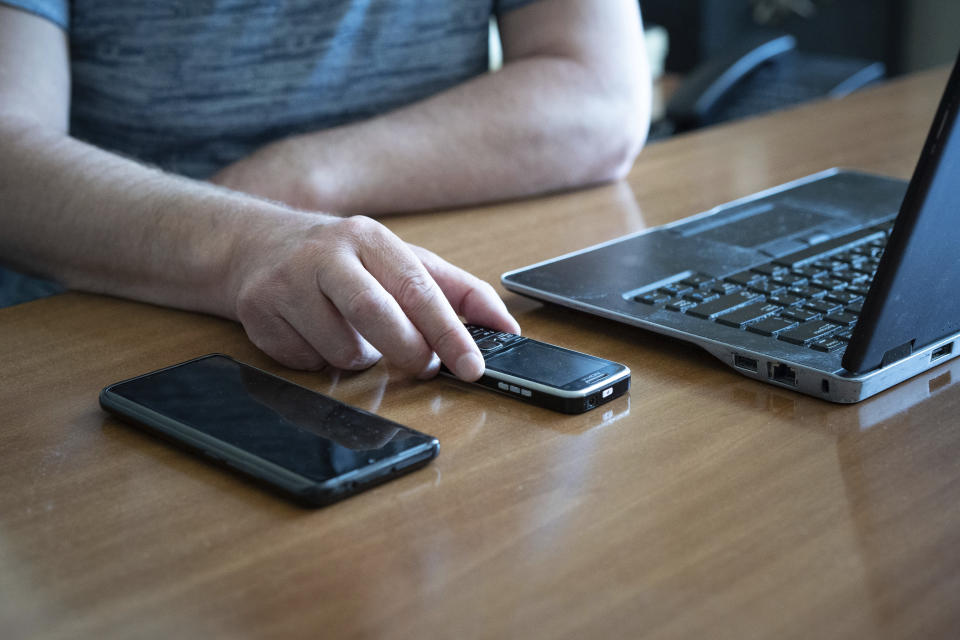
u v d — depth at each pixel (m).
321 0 1.11
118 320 0.72
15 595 0.40
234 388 0.57
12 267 0.84
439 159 1.00
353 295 0.57
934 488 0.46
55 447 0.53
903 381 0.57
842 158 1.11
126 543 0.44
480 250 0.86
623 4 1.15
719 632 0.37
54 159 0.82
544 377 0.57
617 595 0.39
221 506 0.47
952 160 0.47
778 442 0.51
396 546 0.43
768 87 1.93
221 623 0.38
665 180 1.08
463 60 1.20
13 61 0.98
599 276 0.72
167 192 0.75
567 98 1.06
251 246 0.66
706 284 0.68
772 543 0.42
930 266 0.52
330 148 0.99
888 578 0.40
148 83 1.12
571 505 0.46
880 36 3.02
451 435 0.53
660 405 0.56
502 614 0.38
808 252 0.74
